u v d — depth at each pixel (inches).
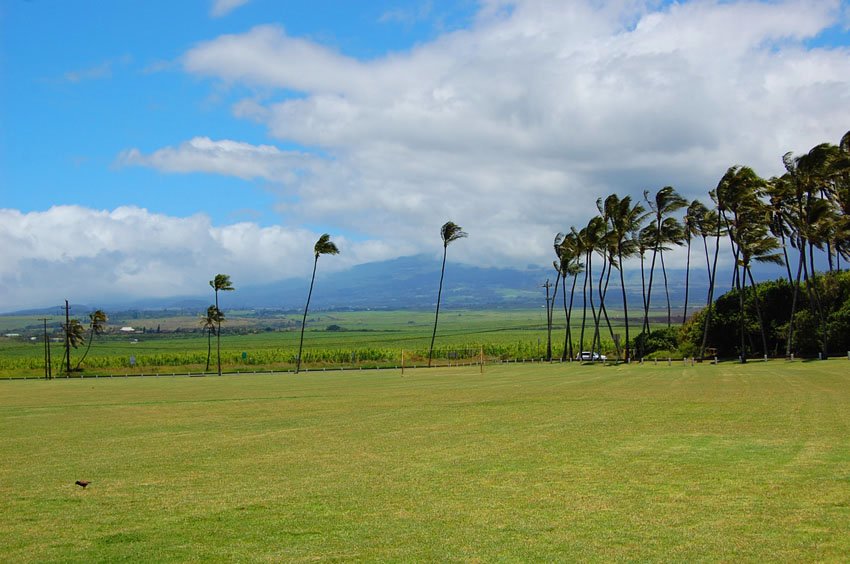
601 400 1414.9
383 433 1011.9
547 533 467.5
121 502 601.9
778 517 486.3
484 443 873.5
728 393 1457.9
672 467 672.4
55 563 433.4
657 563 402.9
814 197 2770.7
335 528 497.0
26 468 801.6
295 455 833.5
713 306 3383.4
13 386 3043.8
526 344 5428.2
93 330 5137.8
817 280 3061.0
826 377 1749.5
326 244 4033.0
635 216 3385.8
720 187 2960.1
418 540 461.4
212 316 4293.8
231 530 499.2
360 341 7642.7
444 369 3602.4
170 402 1796.3
